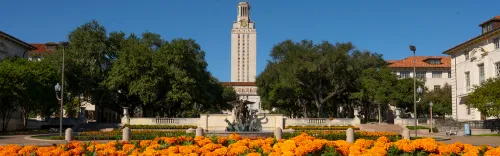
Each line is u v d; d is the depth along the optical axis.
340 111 75.69
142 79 54.34
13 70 45.06
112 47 60.78
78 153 12.17
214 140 15.99
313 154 11.30
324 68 60.31
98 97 59.03
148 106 61.19
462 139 36.75
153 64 54.84
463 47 61.94
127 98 61.50
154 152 11.47
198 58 63.66
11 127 54.56
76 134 35.16
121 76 54.91
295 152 10.80
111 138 32.50
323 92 64.62
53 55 57.34
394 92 63.59
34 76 47.59
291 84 60.00
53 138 32.91
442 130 49.75
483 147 12.26
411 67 95.06
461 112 62.91
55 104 51.53
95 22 60.19
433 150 11.88
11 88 44.19
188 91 56.62
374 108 79.12
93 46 58.28
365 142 12.75
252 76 175.00
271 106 75.19
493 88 42.88
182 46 57.88
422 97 75.50
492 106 42.66
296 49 62.38
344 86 62.81
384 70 66.00
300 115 79.75
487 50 55.62
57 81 52.09
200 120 53.03
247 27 177.25
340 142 12.18
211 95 66.12
